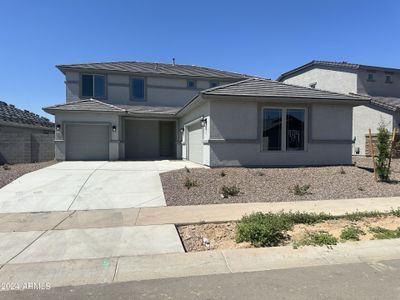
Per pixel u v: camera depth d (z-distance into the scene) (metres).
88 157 19.83
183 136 20.92
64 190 10.56
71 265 5.12
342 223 7.41
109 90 22.61
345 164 15.43
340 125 15.44
